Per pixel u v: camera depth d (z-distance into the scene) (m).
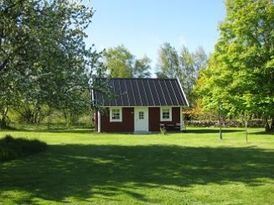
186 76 94.62
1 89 16.12
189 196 12.95
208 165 18.25
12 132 41.47
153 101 47.41
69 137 34.75
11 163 18.88
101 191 13.61
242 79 38.66
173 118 47.41
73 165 18.36
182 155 21.23
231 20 40.97
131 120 46.88
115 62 91.19
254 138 32.72
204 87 42.44
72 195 13.18
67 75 17.45
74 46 19.05
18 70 16.92
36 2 18.47
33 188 14.09
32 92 16.34
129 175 16.12
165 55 95.44
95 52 19.53
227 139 31.97
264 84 38.41
